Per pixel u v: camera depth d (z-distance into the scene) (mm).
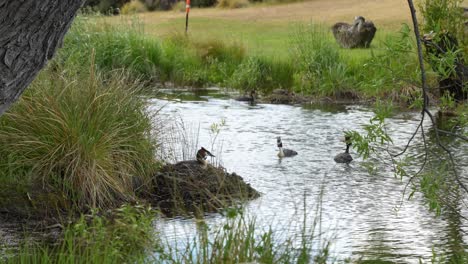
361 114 19594
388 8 41312
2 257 8484
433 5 15359
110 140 11469
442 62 6629
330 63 22906
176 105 20531
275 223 10094
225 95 22734
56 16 4242
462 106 7625
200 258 7508
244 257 7098
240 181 12086
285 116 19281
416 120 18391
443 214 10953
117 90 11977
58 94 11578
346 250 9172
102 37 24172
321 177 13117
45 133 11180
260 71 24016
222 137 16375
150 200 11305
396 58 6992
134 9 49062
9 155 11008
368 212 11016
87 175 10875
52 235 9648
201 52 26625
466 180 12734
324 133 17062
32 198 10602
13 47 4195
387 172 13516
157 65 24969
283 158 14547
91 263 7473
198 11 47594
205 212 10781
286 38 32688
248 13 44344
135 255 7539
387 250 9258
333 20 38781
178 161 12898
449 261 8938
